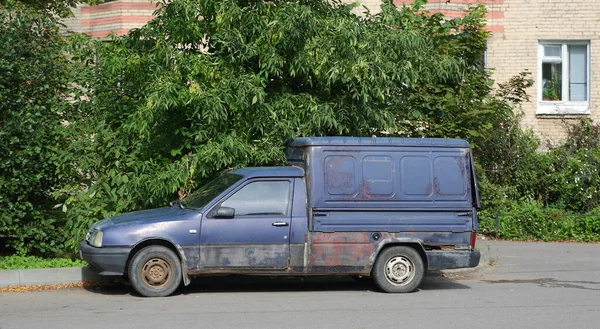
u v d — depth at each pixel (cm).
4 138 1268
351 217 1150
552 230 1853
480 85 1596
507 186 2011
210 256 1113
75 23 2223
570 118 2236
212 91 1213
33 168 1296
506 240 1842
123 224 1105
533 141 2080
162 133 1288
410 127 1479
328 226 1140
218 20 1239
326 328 905
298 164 1194
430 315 991
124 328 902
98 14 2205
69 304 1062
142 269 1108
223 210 1116
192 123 1263
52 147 1305
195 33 1273
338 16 1331
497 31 2255
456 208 1184
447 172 1187
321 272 1144
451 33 1755
